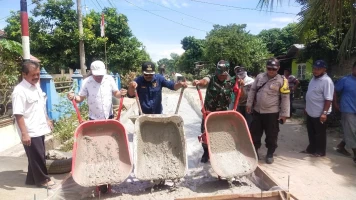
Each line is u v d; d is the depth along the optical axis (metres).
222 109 4.31
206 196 2.90
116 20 19.02
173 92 19.83
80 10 13.51
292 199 3.43
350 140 5.04
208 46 26.05
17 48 6.72
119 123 3.71
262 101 4.74
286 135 7.14
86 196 3.38
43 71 7.05
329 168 4.71
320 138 5.27
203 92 19.92
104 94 3.96
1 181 4.01
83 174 3.41
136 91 4.14
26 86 3.70
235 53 24.66
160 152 3.82
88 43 17.23
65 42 17.19
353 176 4.38
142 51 21.41
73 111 7.14
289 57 16.97
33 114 3.75
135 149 3.65
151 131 3.92
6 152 5.34
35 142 3.76
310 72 14.41
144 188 3.63
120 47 18.94
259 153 5.45
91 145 3.64
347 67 9.65
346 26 7.95
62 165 4.41
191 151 5.36
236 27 25.95
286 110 4.67
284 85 4.64
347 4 5.63
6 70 6.22
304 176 4.34
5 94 5.93
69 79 10.43
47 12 17.42
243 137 3.96
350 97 5.04
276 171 4.53
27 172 4.24
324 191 3.82
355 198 3.64
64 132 6.35
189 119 8.77
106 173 3.45
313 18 5.71
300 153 5.55
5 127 5.59
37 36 17.00
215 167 3.58
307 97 5.37
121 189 3.60
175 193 3.45
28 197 3.55
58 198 3.27
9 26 17.27
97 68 3.81
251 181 3.79
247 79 5.72
